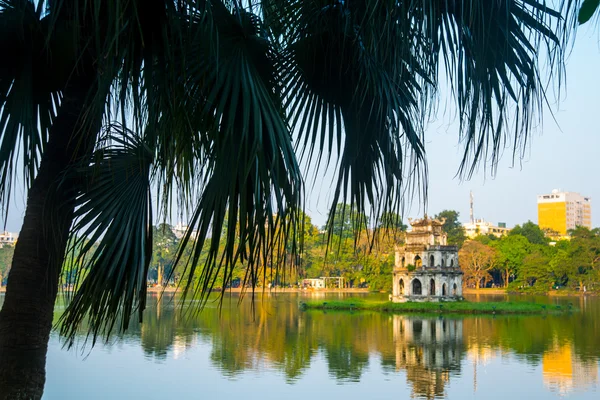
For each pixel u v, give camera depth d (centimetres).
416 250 6328
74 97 358
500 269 10106
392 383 1952
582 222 19888
